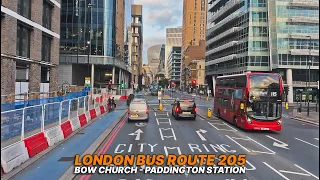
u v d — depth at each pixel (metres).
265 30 64.81
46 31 32.53
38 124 13.70
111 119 25.88
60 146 13.77
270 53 63.47
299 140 17.62
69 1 60.91
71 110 19.53
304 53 62.53
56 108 16.55
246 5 66.69
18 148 10.58
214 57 89.88
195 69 129.50
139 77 148.75
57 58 35.84
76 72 63.56
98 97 31.50
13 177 9.16
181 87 178.50
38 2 30.06
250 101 20.30
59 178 9.03
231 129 21.61
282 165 11.50
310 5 63.38
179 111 26.69
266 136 18.95
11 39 24.95
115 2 65.19
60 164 10.67
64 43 60.72
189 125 23.28
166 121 25.70
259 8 65.06
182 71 184.00
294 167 11.23
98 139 15.62
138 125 22.72
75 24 60.94
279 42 63.09
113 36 63.53
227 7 77.19
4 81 23.97
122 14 80.88
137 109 24.67
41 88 32.69
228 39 78.75
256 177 9.87
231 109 24.03
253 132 20.50
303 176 10.07
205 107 45.22
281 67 62.78
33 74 29.12
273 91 20.39
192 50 156.75
